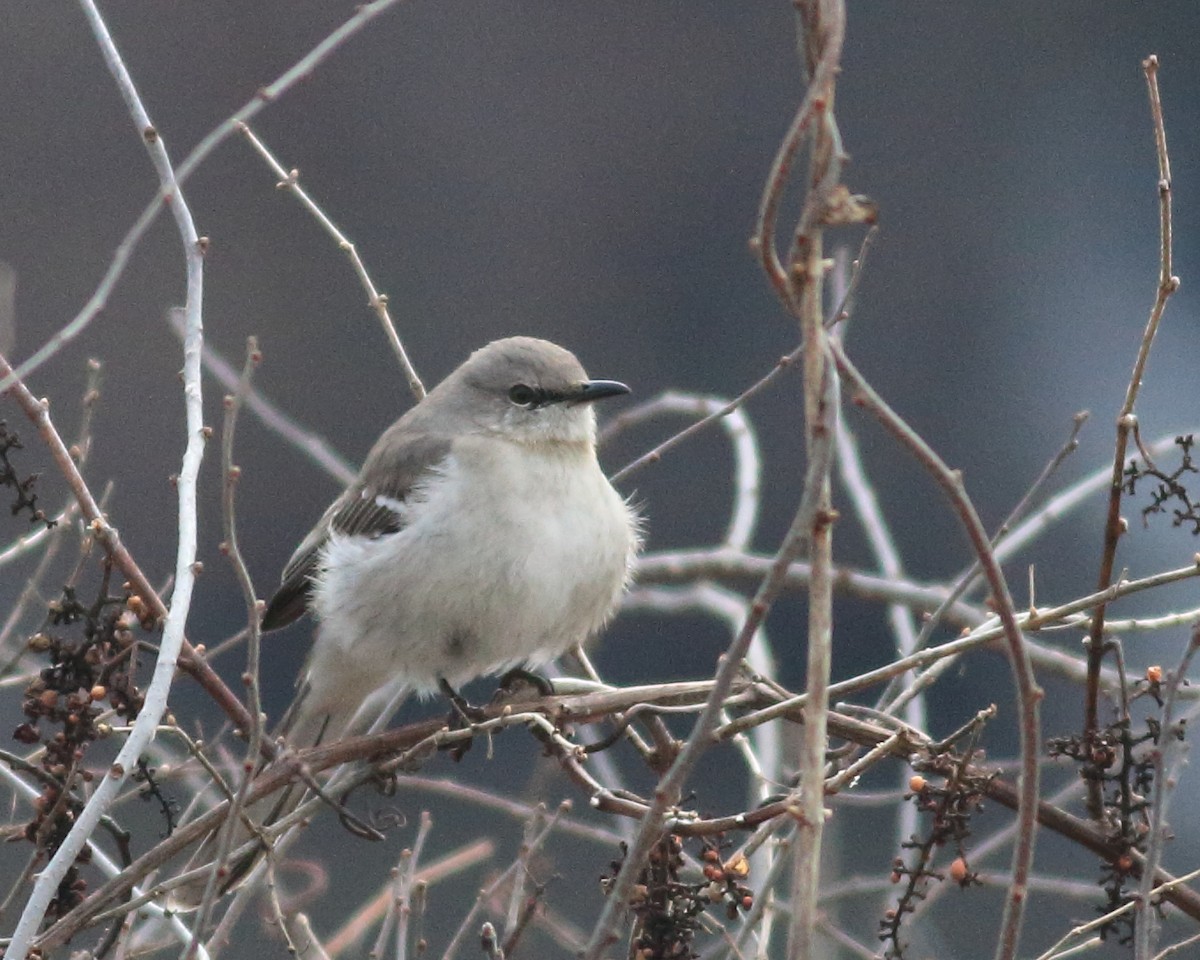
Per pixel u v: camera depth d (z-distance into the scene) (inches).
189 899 259.8
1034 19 788.0
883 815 490.0
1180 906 238.8
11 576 485.4
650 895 222.8
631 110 783.1
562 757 248.8
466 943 459.2
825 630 173.3
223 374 354.6
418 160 770.8
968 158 781.3
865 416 716.0
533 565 319.6
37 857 224.8
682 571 378.0
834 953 284.8
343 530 337.7
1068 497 335.3
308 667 338.3
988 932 451.5
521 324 765.3
